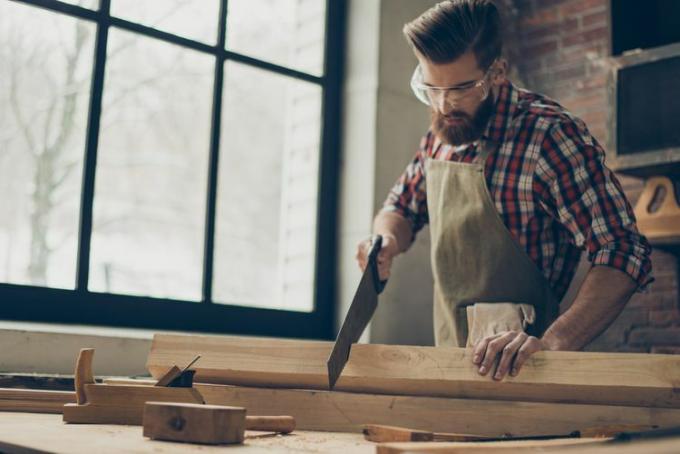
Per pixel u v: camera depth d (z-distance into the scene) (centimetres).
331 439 128
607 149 270
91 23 255
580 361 143
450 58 180
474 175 203
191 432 111
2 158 472
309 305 303
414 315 297
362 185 299
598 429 129
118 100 516
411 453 90
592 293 177
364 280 177
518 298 200
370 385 149
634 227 186
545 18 335
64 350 218
